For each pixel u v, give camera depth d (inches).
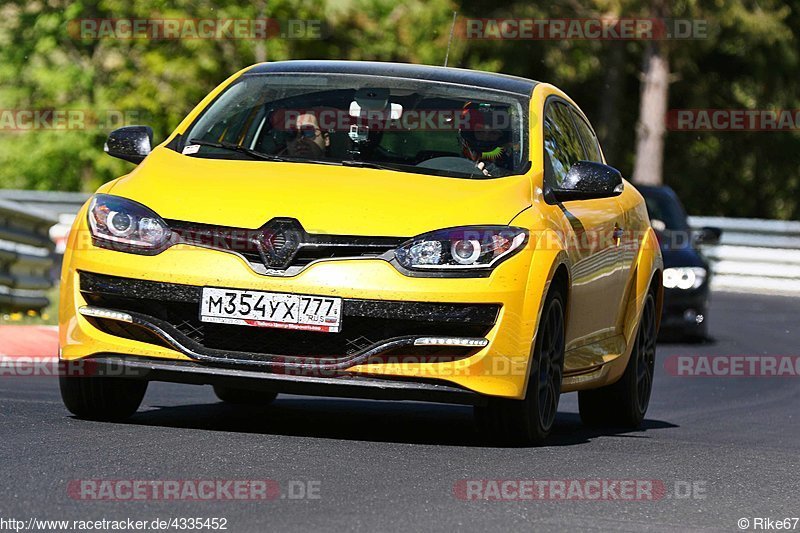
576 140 1108.5
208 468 749.9
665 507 723.4
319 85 1033.5
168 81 4827.8
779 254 3280.0
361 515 656.4
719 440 1054.4
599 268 1020.5
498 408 892.6
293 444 848.9
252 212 870.4
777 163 6003.9
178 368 868.6
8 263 1862.7
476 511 680.4
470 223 877.8
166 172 927.0
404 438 925.2
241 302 856.3
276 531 615.5
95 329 887.1
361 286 852.0
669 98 5836.6
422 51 4881.9
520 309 874.8
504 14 4872.0
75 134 5083.7
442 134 985.5
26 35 5196.9
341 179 912.3
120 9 4763.8
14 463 738.8
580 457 876.0
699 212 6082.7
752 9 4845.0
